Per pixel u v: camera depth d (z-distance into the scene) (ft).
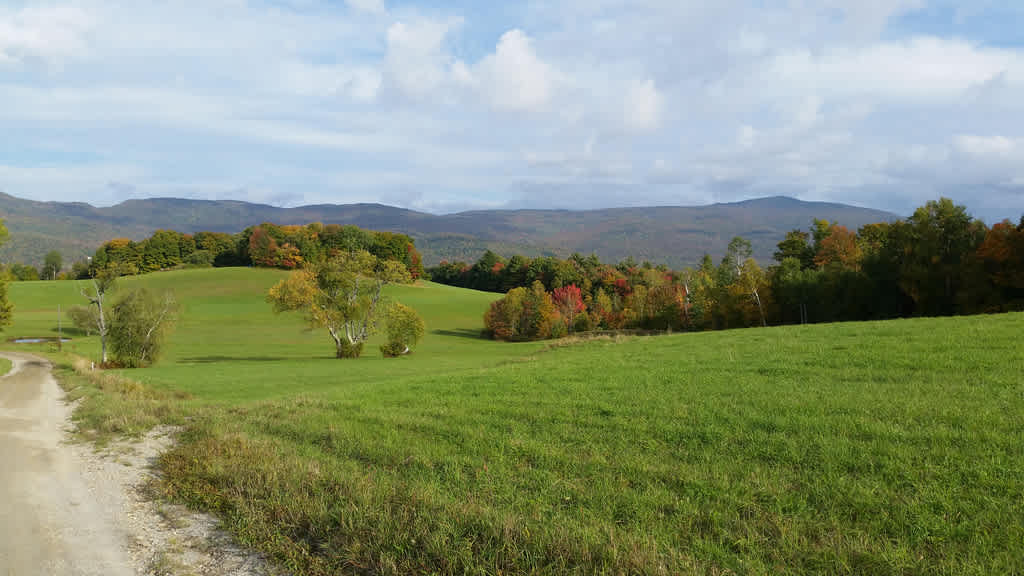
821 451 28.25
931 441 28.17
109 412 58.85
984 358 47.78
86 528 25.38
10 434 50.90
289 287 200.44
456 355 214.28
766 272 258.78
